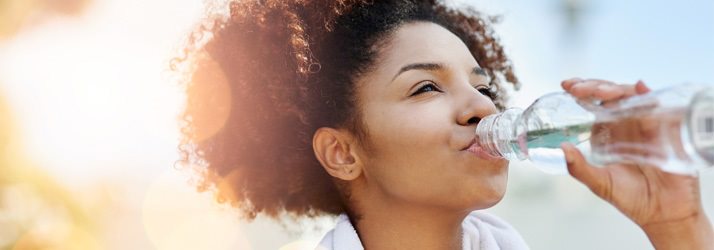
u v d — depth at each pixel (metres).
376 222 1.16
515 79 1.59
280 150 1.28
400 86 1.09
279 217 1.40
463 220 1.21
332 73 1.17
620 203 0.94
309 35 1.21
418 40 1.12
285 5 1.26
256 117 1.28
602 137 0.89
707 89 0.77
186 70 1.43
